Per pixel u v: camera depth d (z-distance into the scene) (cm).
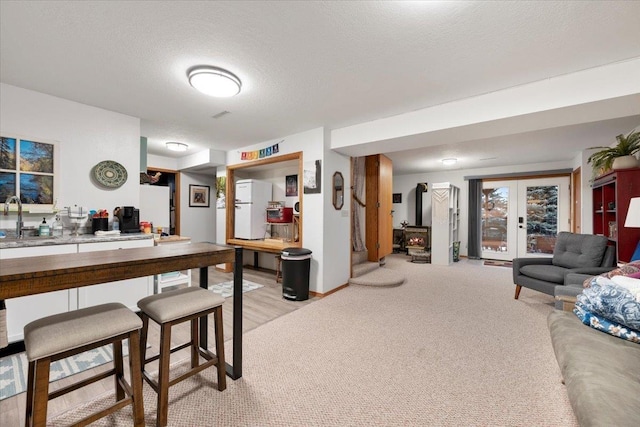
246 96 274
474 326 277
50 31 176
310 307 333
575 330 165
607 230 346
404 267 579
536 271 338
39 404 111
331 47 193
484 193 698
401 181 809
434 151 514
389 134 332
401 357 218
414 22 167
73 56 205
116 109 308
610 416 96
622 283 178
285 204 533
